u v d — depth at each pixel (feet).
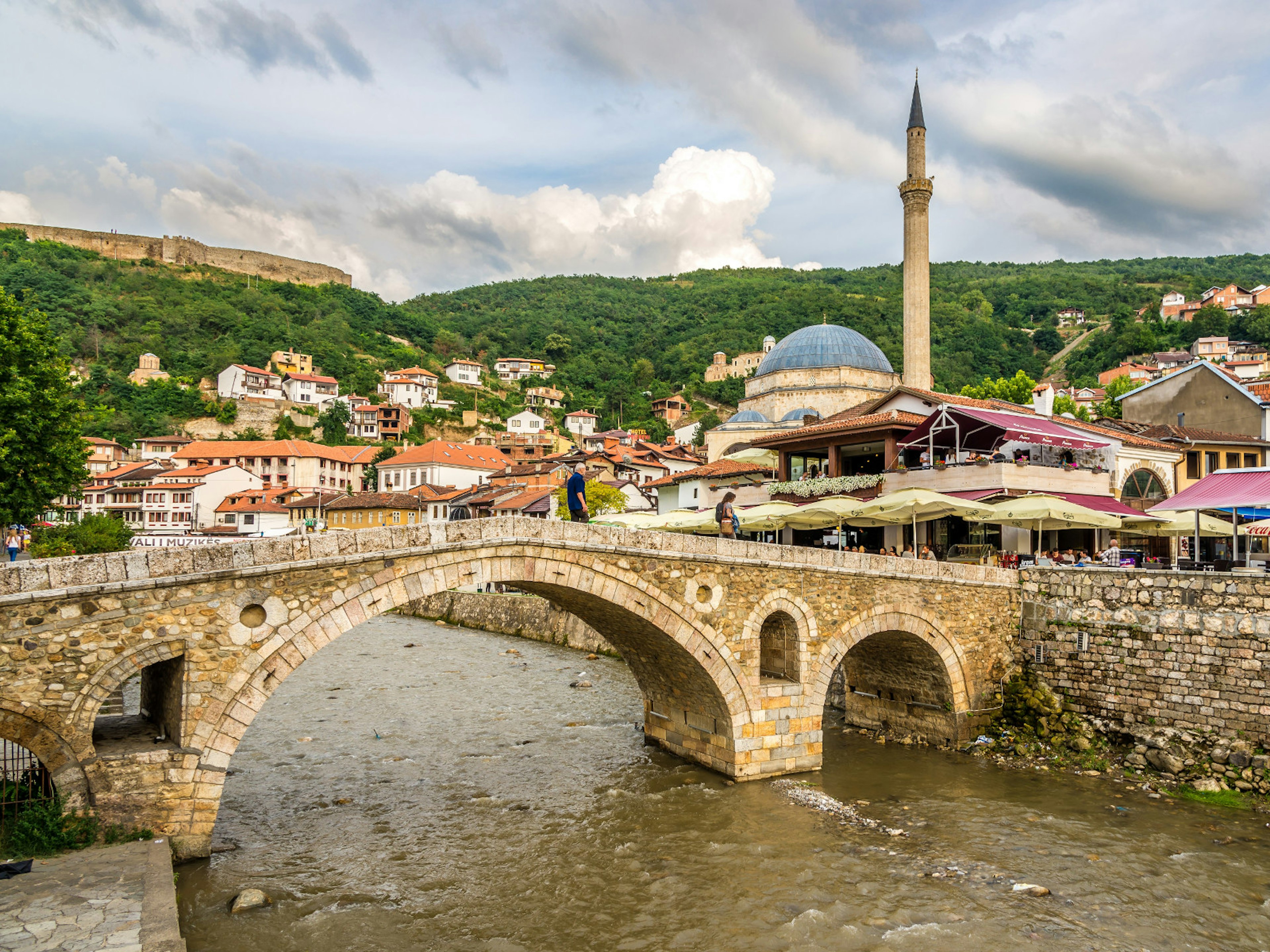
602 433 450.30
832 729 99.50
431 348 647.97
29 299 476.13
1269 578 72.43
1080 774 78.79
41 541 159.33
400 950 47.32
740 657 75.61
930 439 118.32
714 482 182.39
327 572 56.85
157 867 46.19
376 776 79.20
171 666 56.49
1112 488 125.90
